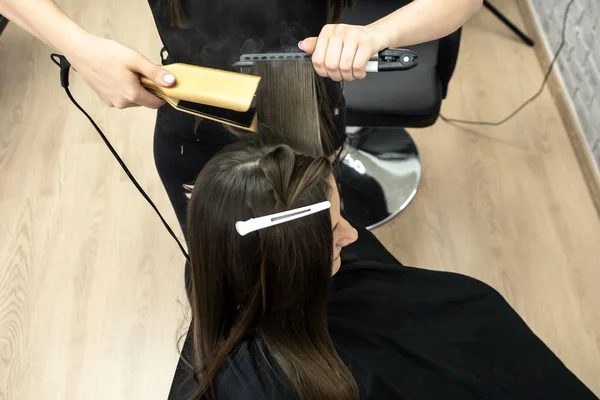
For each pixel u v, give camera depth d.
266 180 0.55
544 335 1.30
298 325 0.63
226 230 0.56
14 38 1.92
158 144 1.03
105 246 1.49
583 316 1.32
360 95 1.12
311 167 0.56
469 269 1.41
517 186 1.52
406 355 0.74
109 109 1.75
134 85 0.66
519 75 1.74
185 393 0.74
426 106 1.11
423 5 0.71
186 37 0.84
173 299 1.40
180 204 1.11
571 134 1.59
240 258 0.57
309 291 0.59
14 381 1.31
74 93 1.78
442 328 0.79
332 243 0.59
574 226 1.45
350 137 1.57
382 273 0.85
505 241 1.44
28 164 1.64
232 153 0.59
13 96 1.79
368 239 1.00
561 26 1.63
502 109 1.67
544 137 1.61
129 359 1.33
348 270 0.84
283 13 0.79
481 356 0.77
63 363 1.33
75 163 1.64
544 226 1.45
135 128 1.70
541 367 0.78
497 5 1.89
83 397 1.28
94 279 1.44
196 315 0.66
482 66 1.76
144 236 1.50
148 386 1.29
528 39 1.79
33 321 1.38
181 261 1.46
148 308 1.39
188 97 0.59
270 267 0.56
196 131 0.94
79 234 1.51
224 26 0.81
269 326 0.63
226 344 0.64
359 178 1.54
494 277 1.39
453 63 1.15
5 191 1.59
